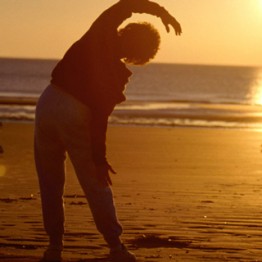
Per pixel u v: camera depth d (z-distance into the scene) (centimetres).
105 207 943
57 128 938
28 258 977
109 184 961
